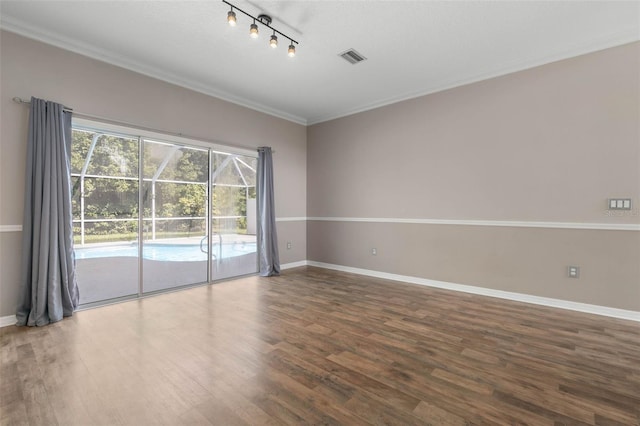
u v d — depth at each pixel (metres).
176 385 1.86
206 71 3.79
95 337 2.54
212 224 4.43
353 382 1.90
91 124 3.26
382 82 4.11
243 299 3.63
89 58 3.25
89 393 1.77
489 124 3.78
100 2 2.53
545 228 3.43
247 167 4.91
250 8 2.60
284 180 5.44
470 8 2.60
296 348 2.36
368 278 4.77
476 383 1.89
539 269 3.46
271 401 1.71
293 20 2.77
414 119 4.43
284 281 4.56
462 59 3.49
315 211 5.73
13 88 2.82
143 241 3.74
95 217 3.40
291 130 5.55
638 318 2.93
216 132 4.41
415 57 3.44
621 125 3.00
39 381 1.89
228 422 1.54
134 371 2.02
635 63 2.93
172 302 3.52
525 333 2.65
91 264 3.38
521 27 2.87
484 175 3.83
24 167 2.88
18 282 2.87
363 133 5.02
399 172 4.60
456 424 1.53
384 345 2.41
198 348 2.35
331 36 3.03
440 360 2.18
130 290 3.64
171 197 4.00
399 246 4.61
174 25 2.86
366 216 4.99
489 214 3.80
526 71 3.51
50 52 3.01
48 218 2.88
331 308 3.31
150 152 3.79
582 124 3.20
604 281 3.10
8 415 1.58
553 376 1.97
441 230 4.19
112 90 3.41
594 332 2.67
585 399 1.74
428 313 3.16
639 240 2.94
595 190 3.14
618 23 2.81
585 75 3.17
